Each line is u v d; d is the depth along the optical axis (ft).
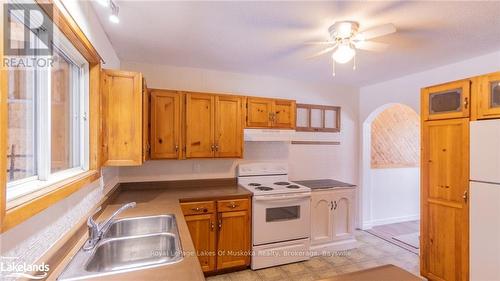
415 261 9.59
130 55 8.54
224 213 8.50
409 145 14.48
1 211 2.28
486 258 6.32
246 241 8.81
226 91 10.50
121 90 5.94
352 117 13.16
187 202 8.05
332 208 10.31
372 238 11.84
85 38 4.55
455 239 7.10
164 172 9.60
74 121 5.17
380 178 13.67
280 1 5.15
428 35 6.75
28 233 3.02
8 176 3.14
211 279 8.27
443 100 7.55
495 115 6.26
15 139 3.26
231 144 9.37
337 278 3.29
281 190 9.21
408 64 9.31
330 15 5.71
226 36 6.93
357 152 13.26
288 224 9.26
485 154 6.35
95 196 5.77
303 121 12.10
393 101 11.50
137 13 5.64
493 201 6.19
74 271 3.49
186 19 5.95
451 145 7.23
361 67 9.73
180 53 8.34
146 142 7.37
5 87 2.38
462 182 6.91
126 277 3.31
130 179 9.18
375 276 3.34
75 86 5.23
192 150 8.84
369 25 6.17
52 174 4.11
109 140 5.85
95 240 4.53
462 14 5.61
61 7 3.62
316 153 12.30
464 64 8.84
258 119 9.80
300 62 9.21
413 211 14.57
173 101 8.59
